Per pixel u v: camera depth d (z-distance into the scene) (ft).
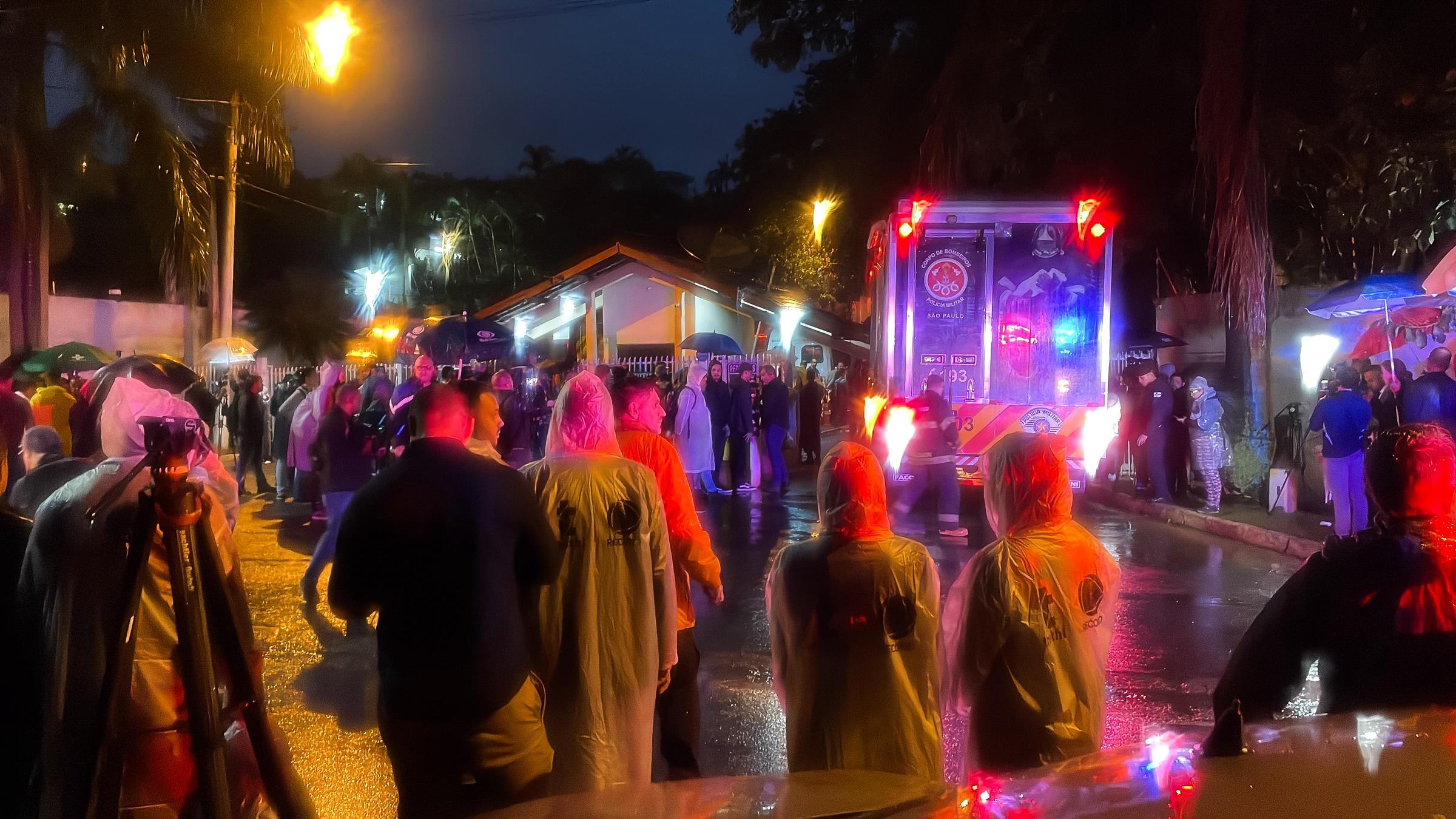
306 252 147.13
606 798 8.89
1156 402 50.24
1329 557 9.25
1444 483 9.04
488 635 11.16
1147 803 6.38
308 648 25.16
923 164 69.15
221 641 10.32
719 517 47.57
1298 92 56.70
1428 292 45.32
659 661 13.58
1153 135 66.18
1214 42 54.24
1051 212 43.80
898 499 42.42
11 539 11.10
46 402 33.09
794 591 11.76
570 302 108.58
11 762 10.75
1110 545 40.86
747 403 55.47
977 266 44.70
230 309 72.28
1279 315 58.90
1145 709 20.90
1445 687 8.67
